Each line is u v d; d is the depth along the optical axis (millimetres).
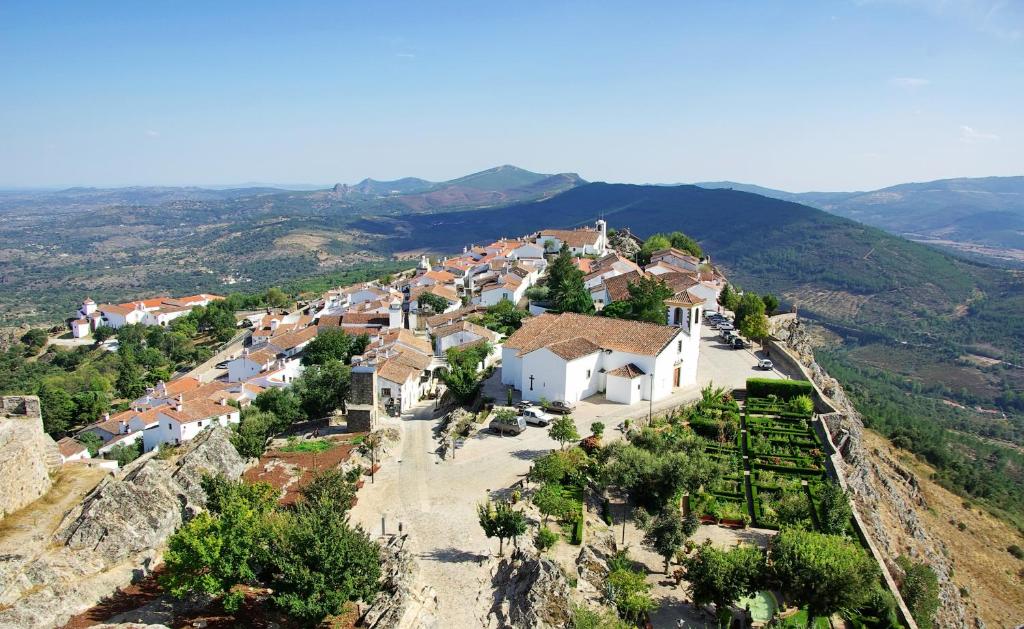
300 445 83438
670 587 55938
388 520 61406
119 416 136250
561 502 58969
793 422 86188
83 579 47250
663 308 114375
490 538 58188
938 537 104062
